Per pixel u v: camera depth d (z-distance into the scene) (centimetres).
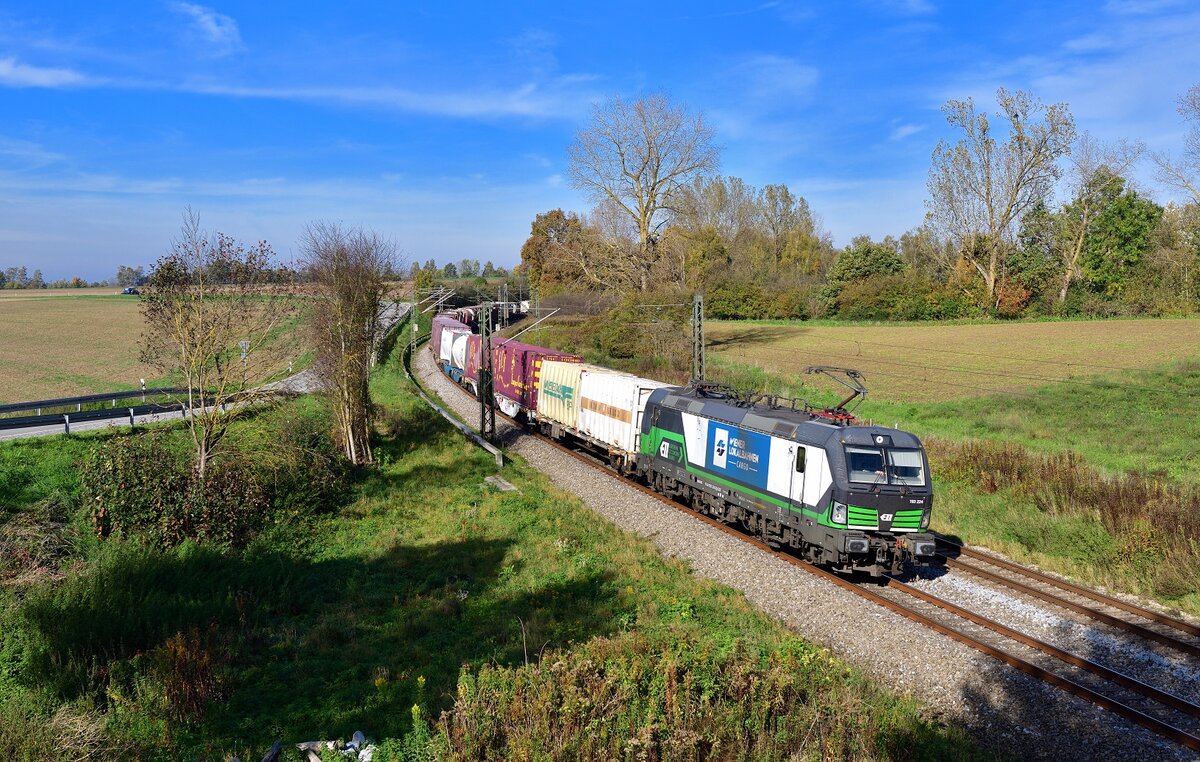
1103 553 1673
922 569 1717
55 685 1037
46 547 1598
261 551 1695
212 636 1241
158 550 1625
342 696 1088
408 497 2264
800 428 1711
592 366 3116
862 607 1457
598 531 1966
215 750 938
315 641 1287
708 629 1317
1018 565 1719
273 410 2670
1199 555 1518
